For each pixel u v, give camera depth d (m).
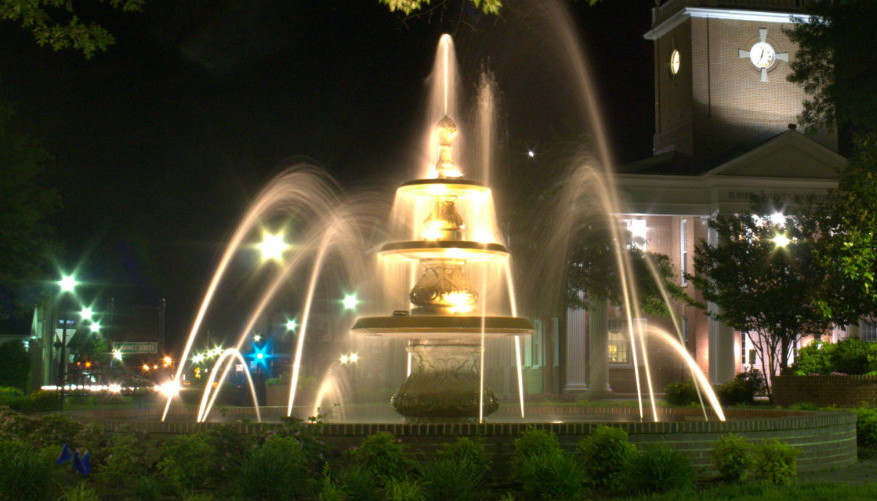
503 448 12.95
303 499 11.03
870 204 26.75
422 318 14.49
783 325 32.16
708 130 52.62
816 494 11.58
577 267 38.25
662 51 56.44
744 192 46.84
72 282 41.06
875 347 29.20
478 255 15.17
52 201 39.88
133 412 18.27
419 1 14.49
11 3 14.92
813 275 31.73
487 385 15.30
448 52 16.34
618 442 12.59
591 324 45.44
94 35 15.56
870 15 26.12
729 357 44.66
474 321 14.53
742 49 53.28
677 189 47.09
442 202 15.34
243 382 45.16
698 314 47.81
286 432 12.30
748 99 53.19
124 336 65.31
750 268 33.19
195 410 19.45
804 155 47.72
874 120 27.00
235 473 11.64
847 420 16.08
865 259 26.62
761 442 13.87
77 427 13.36
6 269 37.81
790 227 33.09
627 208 46.38
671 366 47.88
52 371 55.22
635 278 38.19
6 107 37.53
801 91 53.59
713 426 13.84
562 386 45.31
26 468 11.27
